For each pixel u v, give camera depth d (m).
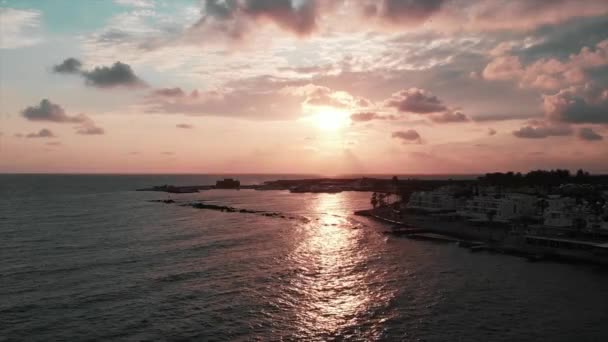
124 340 58.28
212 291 78.62
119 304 71.50
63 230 150.88
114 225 165.00
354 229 161.88
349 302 73.25
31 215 196.75
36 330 61.12
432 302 73.44
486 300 74.62
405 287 81.94
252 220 187.50
